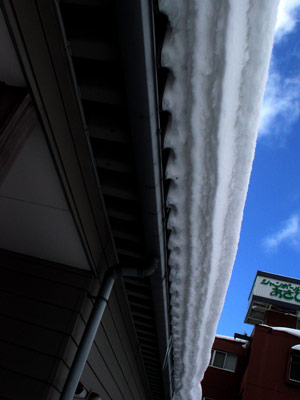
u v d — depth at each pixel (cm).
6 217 285
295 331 1477
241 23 159
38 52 173
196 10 155
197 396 725
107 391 468
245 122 205
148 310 424
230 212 275
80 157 235
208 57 170
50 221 273
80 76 199
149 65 165
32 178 238
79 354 263
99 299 293
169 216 279
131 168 241
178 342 502
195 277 345
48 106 191
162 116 210
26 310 293
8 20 155
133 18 147
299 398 1276
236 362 1549
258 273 1922
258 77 183
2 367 267
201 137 208
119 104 202
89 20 178
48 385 258
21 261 320
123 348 482
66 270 313
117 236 316
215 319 433
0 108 174
